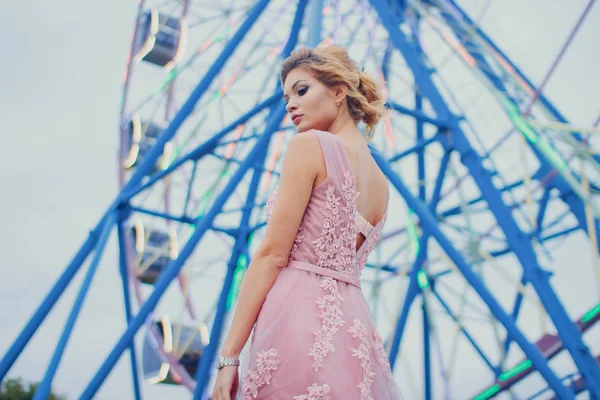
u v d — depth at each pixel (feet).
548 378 35.27
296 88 8.65
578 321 45.78
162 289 43.91
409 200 39.75
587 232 49.67
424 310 58.49
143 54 62.18
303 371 6.91
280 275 7.51
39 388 38.78
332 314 7.25
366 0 53.62
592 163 42.68
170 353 61.57
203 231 44.91
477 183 41.73
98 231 50.70
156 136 66.44
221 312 61.16
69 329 41.68
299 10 51.88
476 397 54.39
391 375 7.84
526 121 42.11
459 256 38.06
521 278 56.70
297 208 7.41
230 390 7.32
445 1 54.29
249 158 46.44
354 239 7.84
